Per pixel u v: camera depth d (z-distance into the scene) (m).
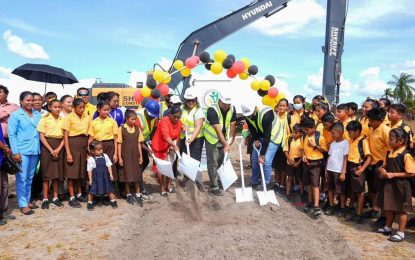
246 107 7.00
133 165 6.59
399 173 4.72
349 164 5.74
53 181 6.38
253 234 4.35
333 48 11.64
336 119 6.24
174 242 4.38
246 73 7.28
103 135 6.49
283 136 7.04
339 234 5.00
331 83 11.74
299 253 3.91
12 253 4.48
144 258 4.16
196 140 6.93
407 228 5.44
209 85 16.59
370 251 4.52
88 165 6.25
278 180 7.64
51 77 10.10
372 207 5.86
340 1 11.47
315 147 6.03
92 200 6.34
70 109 6.41
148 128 7.06
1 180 5.52
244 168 10.29
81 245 4.73
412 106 42.97
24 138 5.88
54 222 5.59
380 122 5.43
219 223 5.02
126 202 6.75
